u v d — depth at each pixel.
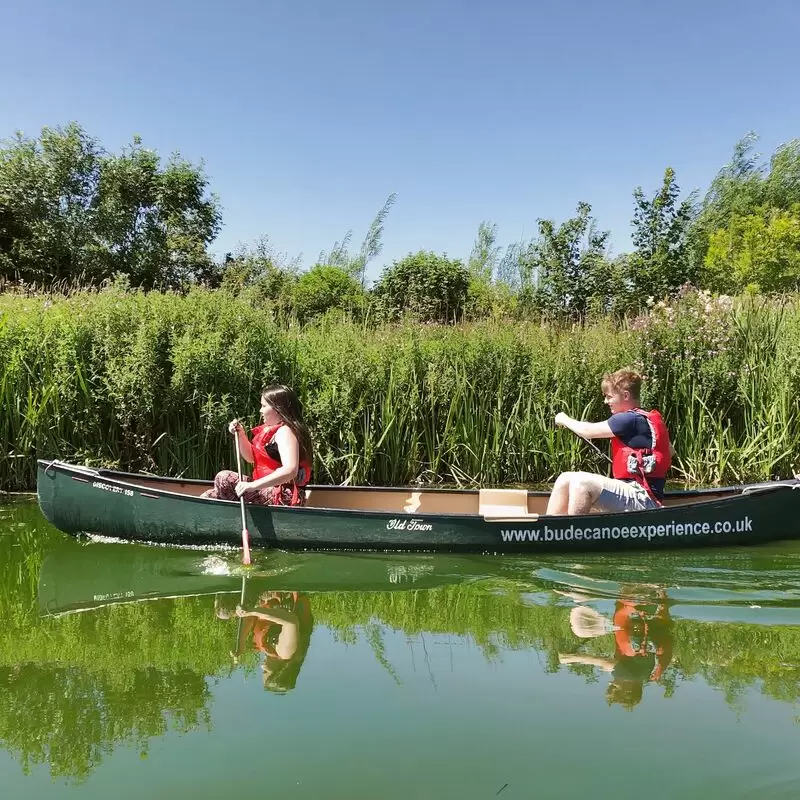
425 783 2.06
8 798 1.99
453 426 7.65
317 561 4.53
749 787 2.03
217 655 3.01
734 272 20.14
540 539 4.68
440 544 4.69
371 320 9.22
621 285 12.84
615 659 2.95
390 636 3.24
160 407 6.78
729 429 7.64
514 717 2.45
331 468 7.32
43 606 3.66
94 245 22.14
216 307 7.21
